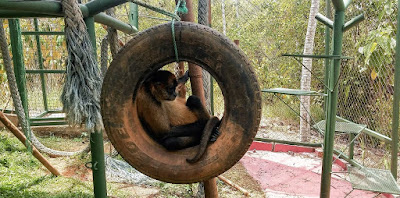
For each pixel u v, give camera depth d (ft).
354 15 22.79
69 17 8.22
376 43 18.88
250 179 19.58
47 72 25.04
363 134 22.91
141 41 7.24
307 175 20.27
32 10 8.18
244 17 31.81
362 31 22.25
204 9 13.88
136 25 18.08
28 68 28.50
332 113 12.58
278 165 21.99
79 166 20.52
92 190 17.02
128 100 7.51
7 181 16.66
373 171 15.21
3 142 22.38
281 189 18.22
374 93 21.07
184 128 9.17
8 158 19.84
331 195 17.60
